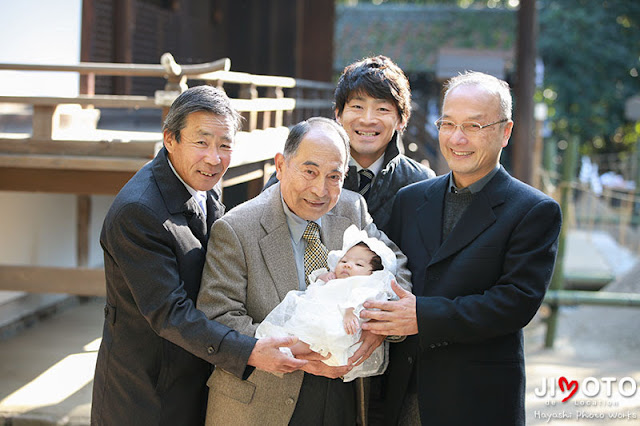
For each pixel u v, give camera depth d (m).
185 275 2.48
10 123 6.86
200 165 2.46
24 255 5.91
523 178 9.47
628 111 15.56
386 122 2.96
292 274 2.51
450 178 2.65
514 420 2.49
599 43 17.61
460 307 2.39
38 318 5.77
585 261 10.03
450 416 2.48
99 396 2.55
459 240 2.50
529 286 2.38
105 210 7.19
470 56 14.03
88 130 5.43
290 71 11.65
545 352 6.38
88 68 4.22
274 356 2.30
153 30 8.88
